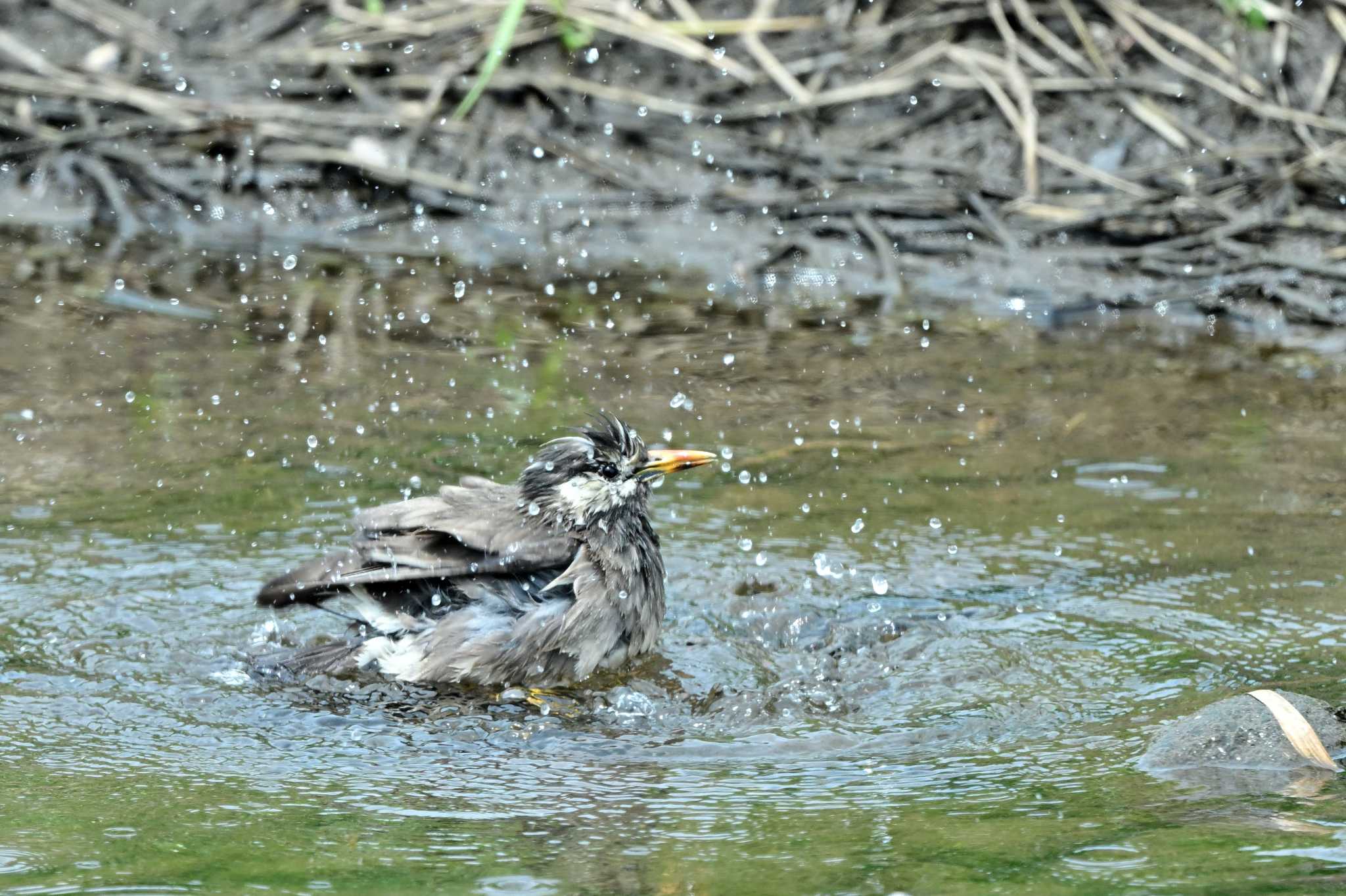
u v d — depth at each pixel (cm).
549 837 720
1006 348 1493
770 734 861
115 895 657
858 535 1121
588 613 955
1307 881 654
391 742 850
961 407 1355
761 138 1805
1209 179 1694
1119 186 1697
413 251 1744
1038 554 1087
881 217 1716
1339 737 813
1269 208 1645
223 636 976
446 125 1841
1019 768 800
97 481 1177
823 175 1758
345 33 1938
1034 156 1722
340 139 1825
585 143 1822
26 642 952
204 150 1822
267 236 1772
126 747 833
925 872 673
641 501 1006
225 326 1518
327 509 1140
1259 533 1109
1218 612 997
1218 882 655
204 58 1923
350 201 1791
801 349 1487
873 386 1403
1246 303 1561
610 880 672
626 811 754
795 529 1132
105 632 970
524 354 1468
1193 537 1106
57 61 1912
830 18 1897
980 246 1661
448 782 794
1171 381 1409
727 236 1722
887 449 1270
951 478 1213
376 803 765
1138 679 915
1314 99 1736
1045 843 702
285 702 905
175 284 1630
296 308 1573
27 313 1526
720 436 1290
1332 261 1574
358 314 1563
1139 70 1791
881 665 948
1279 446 1263
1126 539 1105
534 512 984
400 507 990
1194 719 827
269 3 1995
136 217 1777
